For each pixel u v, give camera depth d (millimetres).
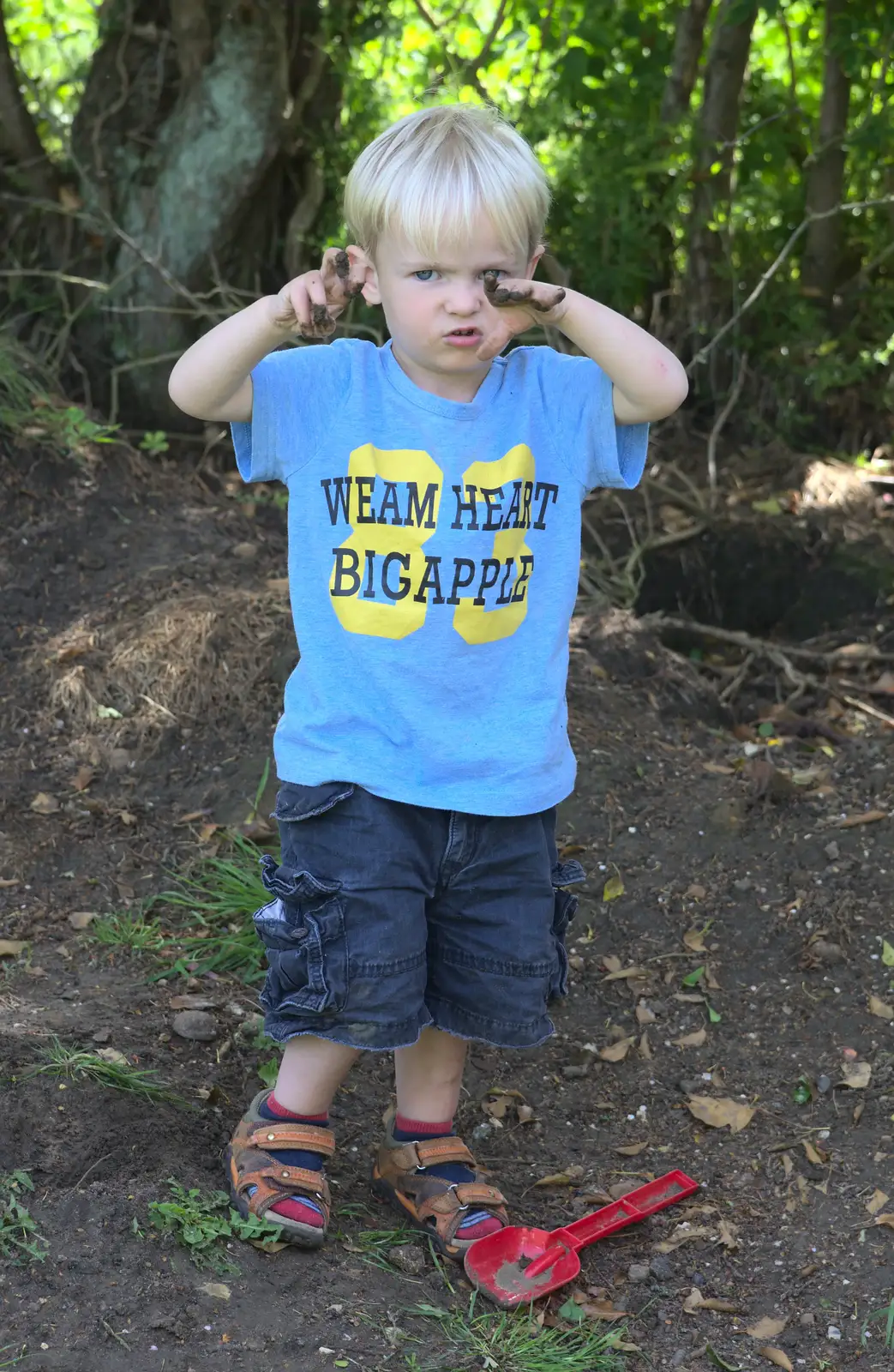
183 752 4039
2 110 5641
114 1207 2375
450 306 2154
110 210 5660
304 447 2307
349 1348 2209
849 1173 2771
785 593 5750
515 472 2299
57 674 4188
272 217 5883
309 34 5629
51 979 3150
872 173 6777
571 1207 2723
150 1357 2127
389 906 2277
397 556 2273
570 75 5922
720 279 6492
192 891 3566
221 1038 2998
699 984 3387
